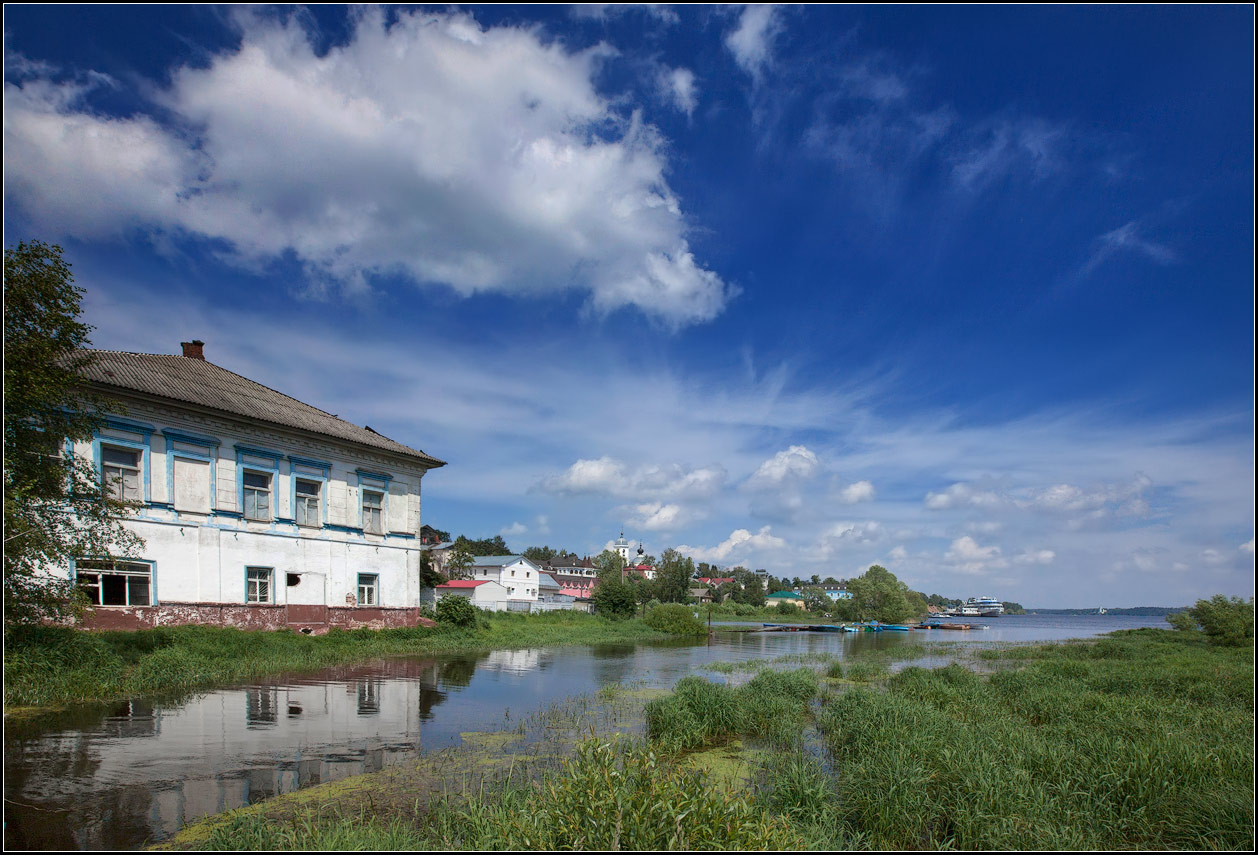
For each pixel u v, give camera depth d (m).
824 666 25.52
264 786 7.92
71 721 10.78
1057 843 6.71
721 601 109.62
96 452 19.97
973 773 8.16
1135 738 10.41
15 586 12.71
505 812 6.54
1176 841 6.89
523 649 29.27
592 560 138.12
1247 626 38.91
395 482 30.45
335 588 27.12
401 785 8.16
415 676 18.09
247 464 24.27
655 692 16.78
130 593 20.55
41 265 12.53
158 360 25.50
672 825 5.61
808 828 6.75
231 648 18.73
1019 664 27.83
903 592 92.44
